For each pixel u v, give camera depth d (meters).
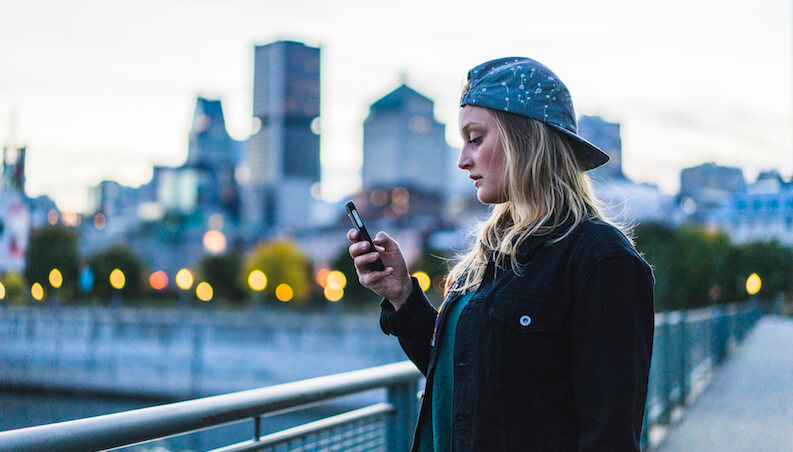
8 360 38.38
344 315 74.62
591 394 1.48
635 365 1.49
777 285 22.17
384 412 3.01
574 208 1.62
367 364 37.56
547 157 1.66
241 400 2.22
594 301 1.52
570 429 1.54
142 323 41.25
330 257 122.19
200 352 40.44
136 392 38.56
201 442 3.69
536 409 1.54
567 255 1.58
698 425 6.88
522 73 1.68
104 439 1.76
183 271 54.00
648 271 1.56
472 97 1.70
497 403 1.55
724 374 10.91
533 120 1.66
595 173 1.85
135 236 116.69
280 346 39.28
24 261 39.12
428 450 1.75
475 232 1.95
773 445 5.92
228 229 124.88
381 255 1.98
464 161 1.77
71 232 52.94
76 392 38.09
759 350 14.62
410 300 1.96
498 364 1.56
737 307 16.92
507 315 1.57
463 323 1.63
